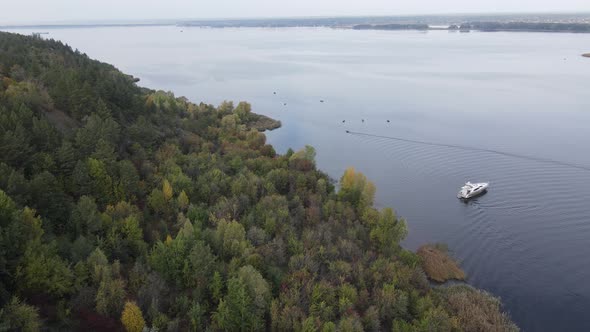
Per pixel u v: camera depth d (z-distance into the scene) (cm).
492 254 9806
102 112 11431
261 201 9662
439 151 15962
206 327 6188
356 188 11006
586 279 8919
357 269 7950
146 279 6588
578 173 13700
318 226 9112
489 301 8125
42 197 7256
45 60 16088
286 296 6850
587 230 10612
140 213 8294
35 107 10425
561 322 7844
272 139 17788
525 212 11538
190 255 6994
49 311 5709
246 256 7550
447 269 9075
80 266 6203
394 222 9869
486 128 18388
